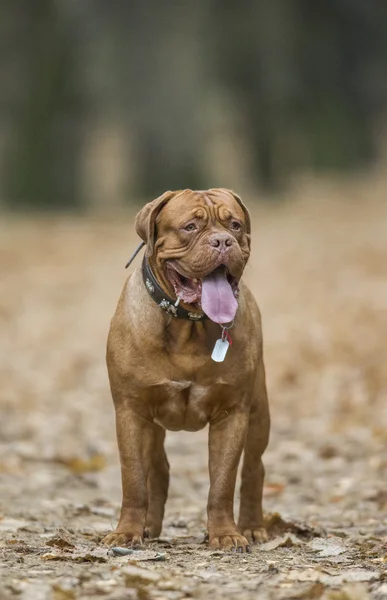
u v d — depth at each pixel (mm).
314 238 32188
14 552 6141
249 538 7086
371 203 44781
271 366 15320
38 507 8555
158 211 6426
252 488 7176
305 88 53469
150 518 7211
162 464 7258
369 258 26547
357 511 8586
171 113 46000
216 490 6543
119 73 45625
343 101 59844
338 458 10883
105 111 47625
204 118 47562
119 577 5324
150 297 6426
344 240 31016
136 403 6527
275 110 52094
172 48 45625
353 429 12078
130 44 45594
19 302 23094
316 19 52219
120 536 6402
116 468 10656
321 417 12875
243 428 6594
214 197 6371
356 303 19703
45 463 10969
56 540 6453
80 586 5141
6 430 12375
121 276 26125
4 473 10164
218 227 6234
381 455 10781
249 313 6660
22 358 17141
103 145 68938
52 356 17188
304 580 5328
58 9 43812
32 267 28719
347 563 5980
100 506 8992
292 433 12258
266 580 5324
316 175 59719
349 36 54781
